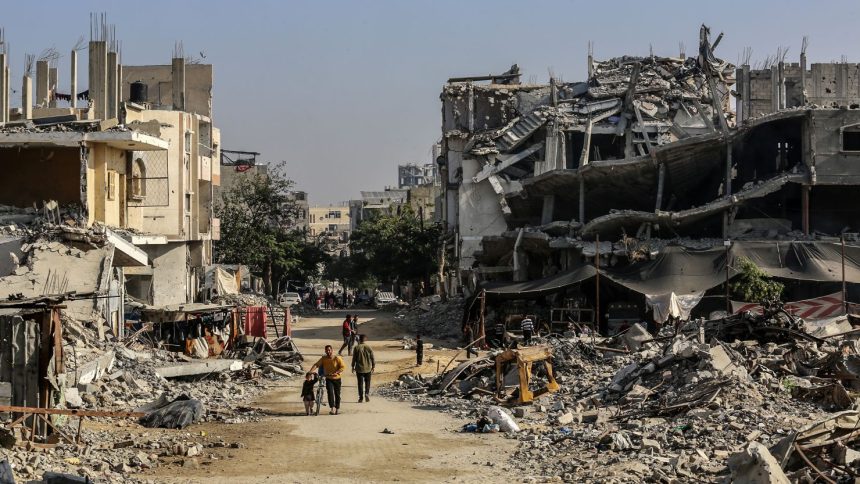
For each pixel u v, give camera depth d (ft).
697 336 89.86
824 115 146.51
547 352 89.45
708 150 149.69
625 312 144.97
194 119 189.67
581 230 152.46
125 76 216.54
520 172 209.26
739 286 132.67
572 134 203.10
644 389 77.51
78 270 100.99
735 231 148.15
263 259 276.62
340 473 57.11
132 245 117.80
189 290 192.65
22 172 127.65
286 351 133.69
